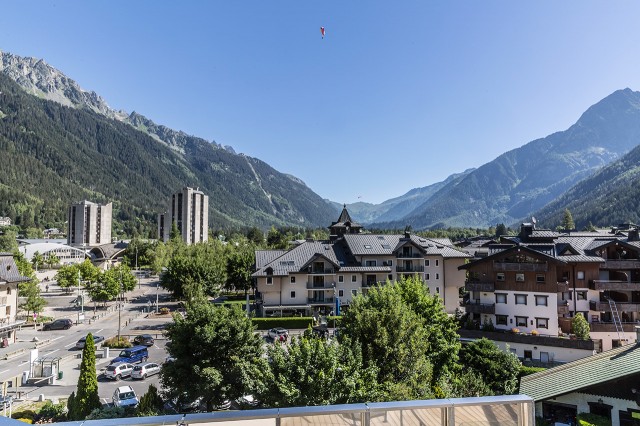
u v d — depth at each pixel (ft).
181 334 97.81
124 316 263.29
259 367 75.87
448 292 250.16
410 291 133.69
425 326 117.91
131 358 160.86
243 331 100.17
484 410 27.32
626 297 175.63
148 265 523.29
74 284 355.97
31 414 109.19
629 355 81.92
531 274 172.45
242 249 429.79
